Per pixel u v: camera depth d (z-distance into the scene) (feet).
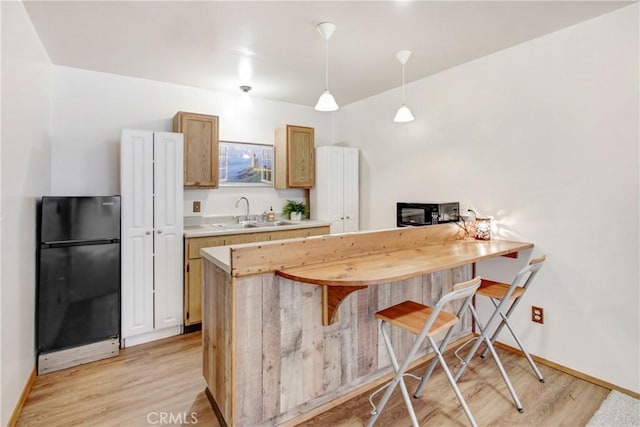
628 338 7.10
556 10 7.07
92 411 6.57
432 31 7.96
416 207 10.36
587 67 7.54
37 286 8.12
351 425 6.22
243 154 13.42
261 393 5.86
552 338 8.24
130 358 8.76
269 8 6.96
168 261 10.04
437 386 7.45
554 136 8.11
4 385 5.82
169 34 8.12
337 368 6.83
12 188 6.24
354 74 10.91
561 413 6.54
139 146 9.58
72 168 10.23
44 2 6.72
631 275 7.04
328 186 13.56
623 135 7.07
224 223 13.06
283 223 13.52
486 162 9.55
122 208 9.30
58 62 9.83
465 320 9.76
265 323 5.84
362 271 5.65
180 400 6.92
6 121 5.85
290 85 12.06
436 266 6.04
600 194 7.42
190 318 10.36
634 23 6.86
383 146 13.08
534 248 8.55
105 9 6.98
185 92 12.10
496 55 9.23
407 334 8.14
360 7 6.93
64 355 8.21
